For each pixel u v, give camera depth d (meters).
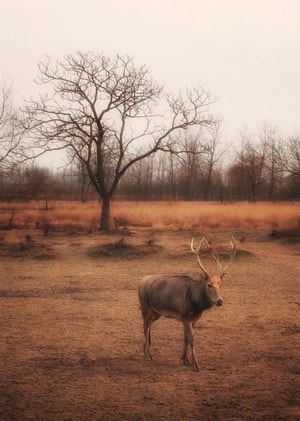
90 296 16.98
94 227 36.06
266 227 36.06
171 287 9.97
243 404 7.97
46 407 7.88
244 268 22.34
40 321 13.60
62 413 7.64
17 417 7.50
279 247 28.25
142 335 12.22
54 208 51.03
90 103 33.06
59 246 27.66
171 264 23.48
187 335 9.77
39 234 32.69
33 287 18.47
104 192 34.22
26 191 58.62
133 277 20.47
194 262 23.73
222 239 30.97
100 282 19.44
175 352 10.83
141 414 7.60
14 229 35.66
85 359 10.34
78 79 33.00
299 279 19.84
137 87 33.97
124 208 49.25
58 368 9.78
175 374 9.41
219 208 46.16
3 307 15.30
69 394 8.42
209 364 9.99
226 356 10.49
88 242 28.86
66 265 23.44
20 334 12.30
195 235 32.31
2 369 9.70
